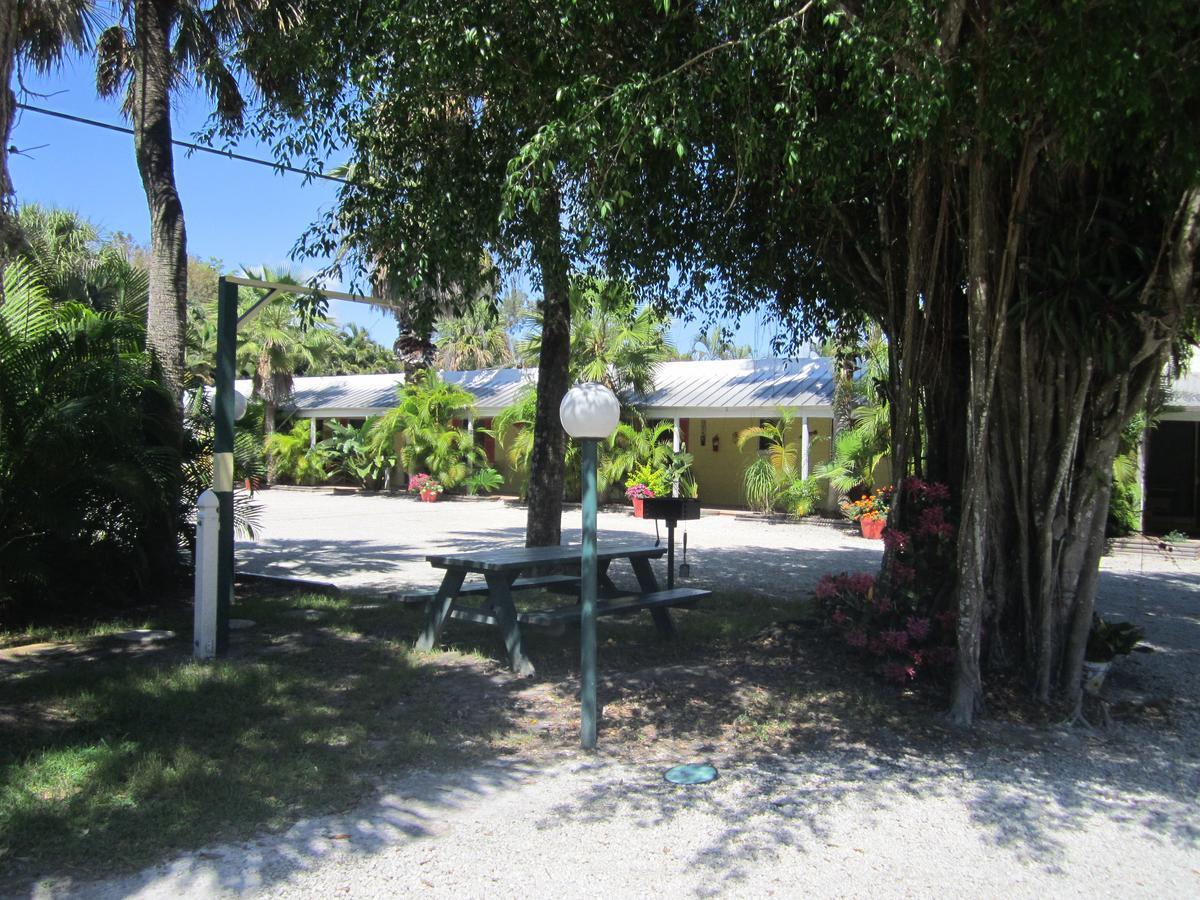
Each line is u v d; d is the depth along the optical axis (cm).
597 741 520
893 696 594
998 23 511
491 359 3644
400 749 493
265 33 774
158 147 998
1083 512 584
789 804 433
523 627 782
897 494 664
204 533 675
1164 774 481
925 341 670
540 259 700
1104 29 468
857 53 510
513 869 363
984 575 604
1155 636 837
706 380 2267
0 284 466
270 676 622
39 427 775
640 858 375
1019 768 486
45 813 392
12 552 784
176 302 998
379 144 711
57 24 939
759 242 796
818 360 2238
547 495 942
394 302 731
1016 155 576
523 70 626
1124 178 580
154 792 422
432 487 2522
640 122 575
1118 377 565
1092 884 360
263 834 387
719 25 580
